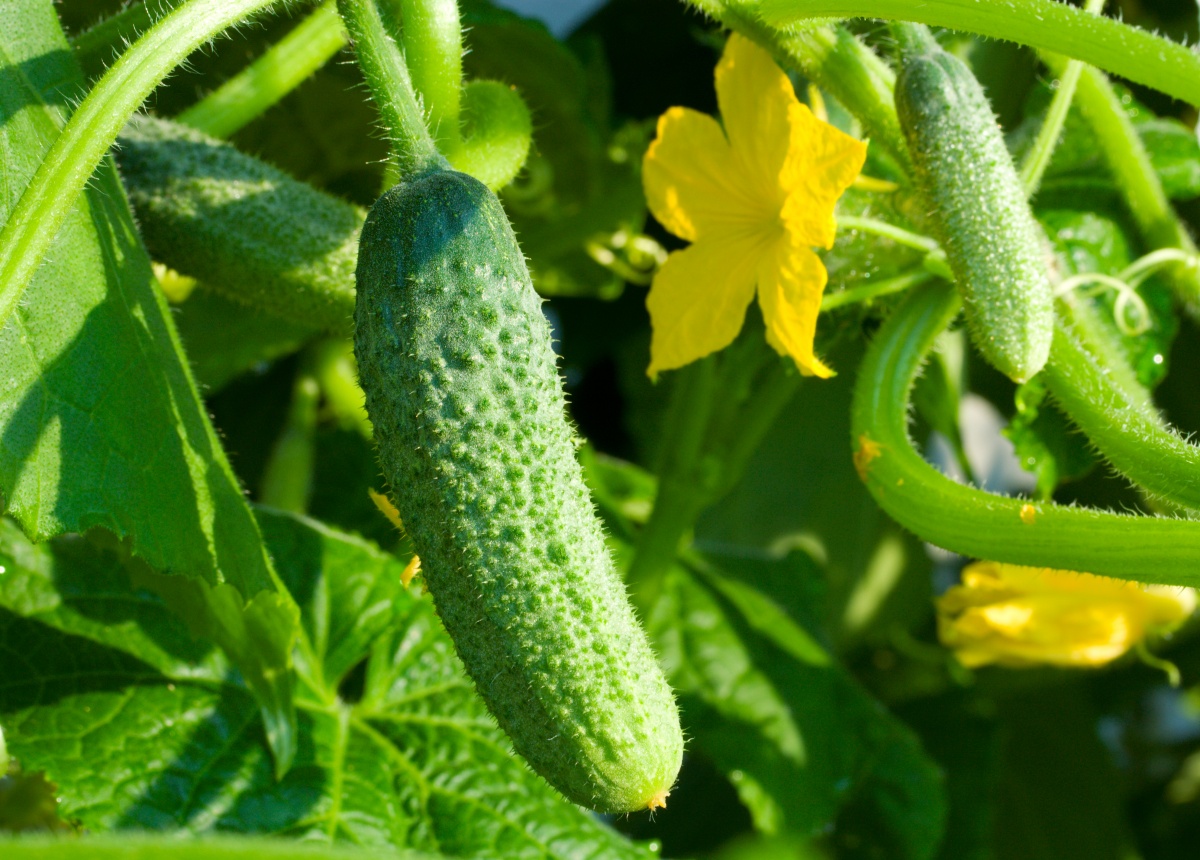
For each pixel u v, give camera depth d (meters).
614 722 0.50
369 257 0.52
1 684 0.59
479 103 0.57
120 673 0.60
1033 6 0.55
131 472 0.54
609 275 0.80
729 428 0.69
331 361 0.75
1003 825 0.89
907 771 0.71
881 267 0.61
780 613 0.74
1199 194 0.67
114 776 0.58
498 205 0.52
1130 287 0.63
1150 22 0.75
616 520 0.74
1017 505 0.56
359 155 0.72
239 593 0.55
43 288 0.54
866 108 0.57
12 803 0.63
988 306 0.55
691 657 0.71
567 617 0.51
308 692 0.62
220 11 0.53
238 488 0.56
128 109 0.52
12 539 0.60
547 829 0.61
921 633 0.86
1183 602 0.66
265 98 0.62
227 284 0.59
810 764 0.70
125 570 0.61
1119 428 0.57
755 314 0.67
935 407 0.68
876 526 0.81
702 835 0.79
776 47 0.57
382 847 0.59
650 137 0.77
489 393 0.51
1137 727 1.07
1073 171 0.66
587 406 0.90
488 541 0.51
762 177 0.58
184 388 0.56
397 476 0.51
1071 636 0.66
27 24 0.56
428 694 0.63
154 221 0.59
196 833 0.58
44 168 0.52
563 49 0.70
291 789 0.60
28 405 0.53
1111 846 0.89
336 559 0.64
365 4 0.53
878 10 0.56
